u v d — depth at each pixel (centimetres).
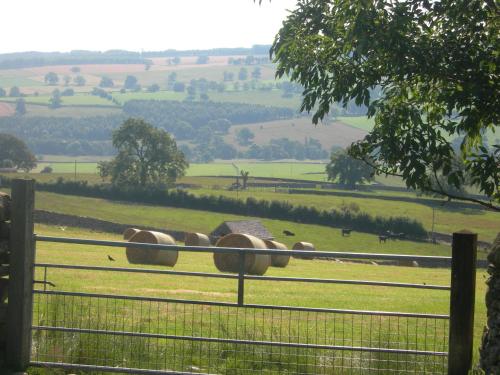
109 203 16575
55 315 1616
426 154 1900
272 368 1481
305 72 2019
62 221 13475
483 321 2975
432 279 6644
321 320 2438
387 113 1977
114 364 1491
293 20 2095
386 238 14238
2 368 1452
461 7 1827
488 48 1870
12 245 1468
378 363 1450
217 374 1441
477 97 1819
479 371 1141
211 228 14488
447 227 15550
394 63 1830
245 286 4638
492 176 1886
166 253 6994
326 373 1446
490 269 1155
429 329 2286
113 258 7012
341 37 2002
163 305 2708
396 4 1811
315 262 9206
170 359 1530
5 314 1477
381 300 4097
